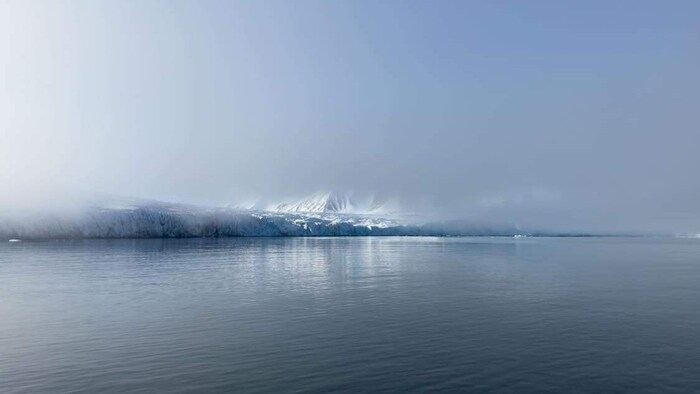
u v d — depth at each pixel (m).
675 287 40.25
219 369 18.11
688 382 16.61
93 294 36.44
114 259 68.69
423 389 15.95
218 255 77.62
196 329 24.64
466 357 19.48
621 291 37.78
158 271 52.78
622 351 20.33
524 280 45.19
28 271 52.41
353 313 28.72
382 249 100.38
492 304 31.77
